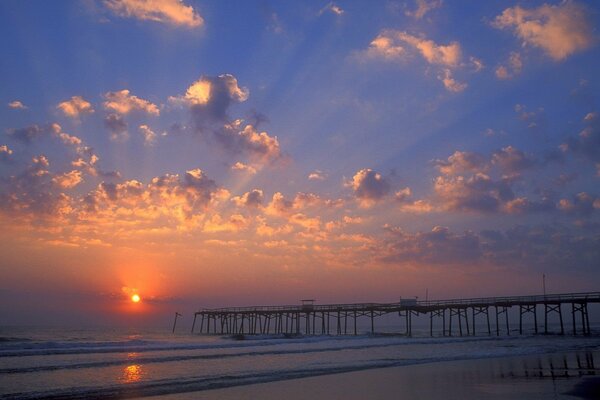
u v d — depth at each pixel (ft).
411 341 157.38
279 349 124.36
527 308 177.78
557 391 55.88
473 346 134.00
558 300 169.17
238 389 59.52
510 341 154.81
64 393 56.85
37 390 58.75
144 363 88.38
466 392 55.72
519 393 54.60
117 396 55.21
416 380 66.03
